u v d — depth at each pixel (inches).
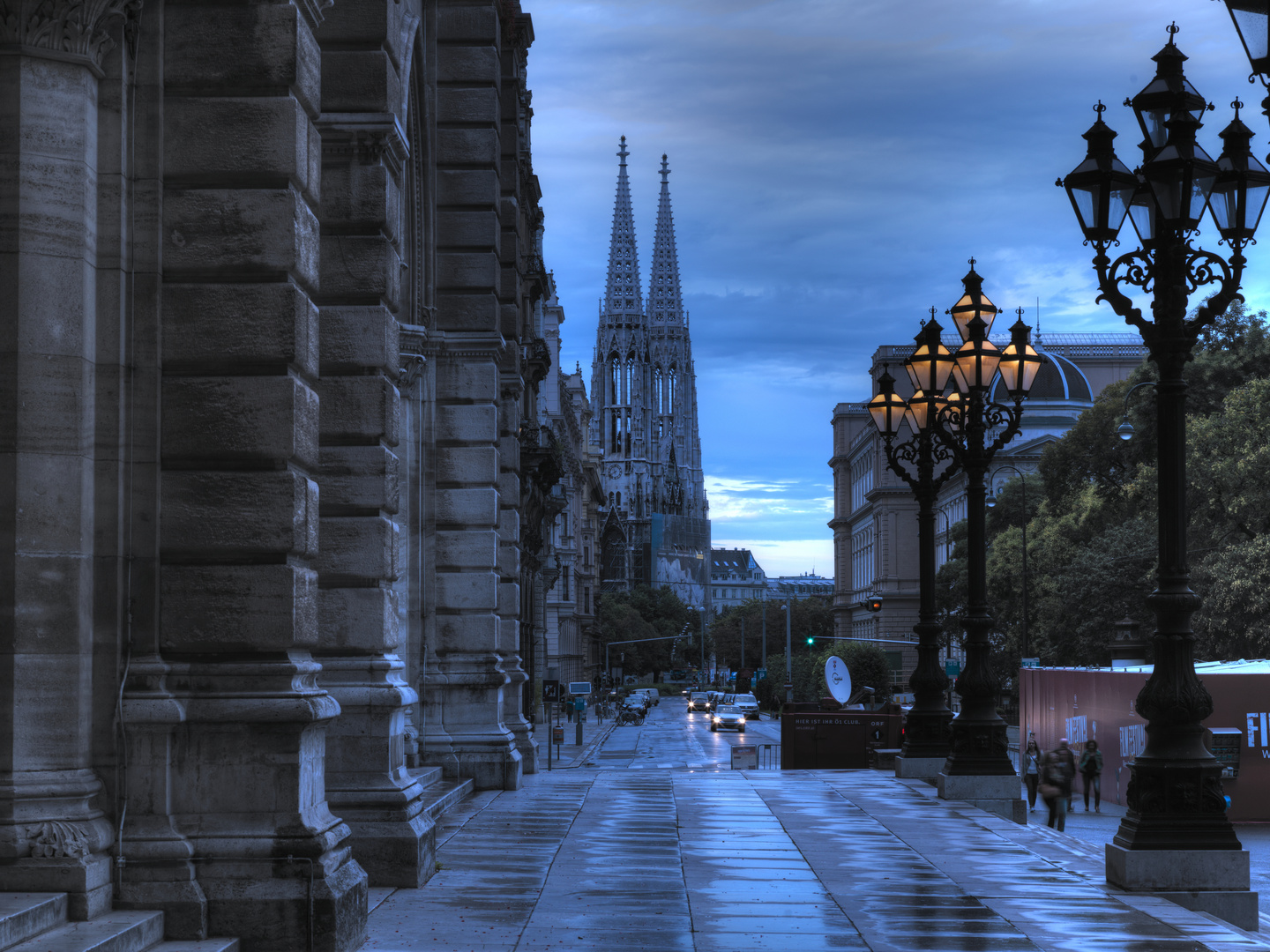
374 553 601.0
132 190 422.3
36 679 395.2
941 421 1031.6
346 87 611.2
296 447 422.6
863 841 697.6
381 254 605.9
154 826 400.5
